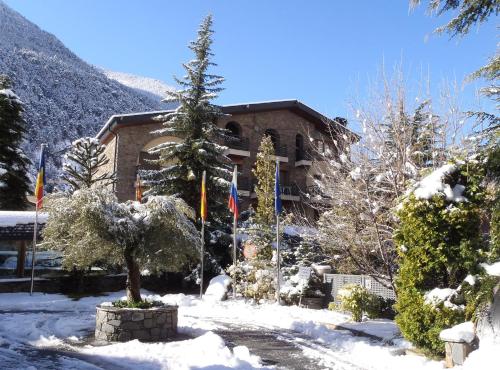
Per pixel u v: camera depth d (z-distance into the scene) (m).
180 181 24.39
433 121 14.58
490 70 8.66
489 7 8.11
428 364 8.35
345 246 14.12
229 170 27.05
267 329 13.15
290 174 35.44
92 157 24.47
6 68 108.19
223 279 20.72
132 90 140.75
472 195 8.97
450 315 8.52
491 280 7.83
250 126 35.00
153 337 11.31
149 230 11.77
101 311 11.38
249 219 25.19
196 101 24.98
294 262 22.02
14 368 8.23
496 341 7.62
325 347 10.65
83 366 8.56
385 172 14.01
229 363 8.77
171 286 23.88
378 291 15.38
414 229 9.16
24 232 21.61
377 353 9.54
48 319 14.26
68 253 11.86
